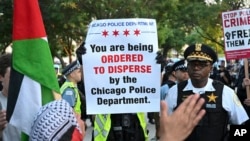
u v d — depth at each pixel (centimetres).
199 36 2784
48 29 2605
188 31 2766
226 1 2642
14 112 356
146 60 504
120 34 504
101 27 507
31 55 356
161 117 215
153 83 505
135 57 505
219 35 3344
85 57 507
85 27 2559
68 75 768
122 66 505
